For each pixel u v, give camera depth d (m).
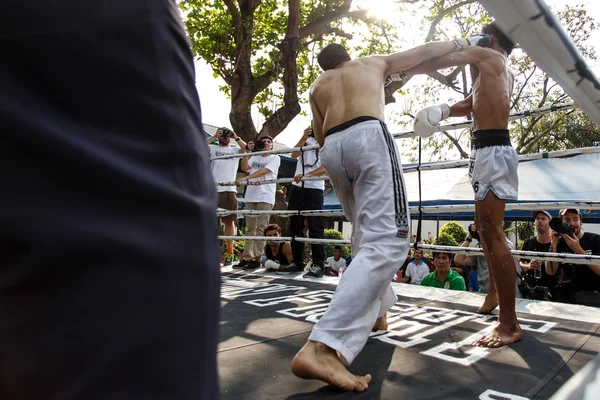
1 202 0.40
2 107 0.41
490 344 2.10
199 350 0.47
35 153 0.42
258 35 10.48
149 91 0.48
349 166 2.01
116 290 0.43
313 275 4.36
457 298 3.23
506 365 1.86
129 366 0.42
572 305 2.97
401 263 1.87
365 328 1.71
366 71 2.15
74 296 0.41
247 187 5.45
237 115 10.03
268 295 3.37
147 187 0.46
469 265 5.41
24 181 0.41
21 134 0.41
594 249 3.75
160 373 0.44
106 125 0.46
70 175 0.43
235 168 5.73
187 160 0.51
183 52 0.54
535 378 1.72
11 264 0.41
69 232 0.41
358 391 1.59
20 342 0.41
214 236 0.53
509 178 2.36
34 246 0.40
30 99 0.43
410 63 2.26
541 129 15.87
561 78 0.56
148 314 0.44
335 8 10.72
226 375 1.74
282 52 9.30
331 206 10.14
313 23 10.38
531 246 4.20
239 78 10.05
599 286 3.63
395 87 8.73
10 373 0.41
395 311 2.84
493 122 2.40
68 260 0.41
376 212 1.89
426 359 1.94
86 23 0.45
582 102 0.62
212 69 10.32
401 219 1.90
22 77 0.43
